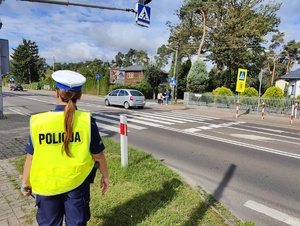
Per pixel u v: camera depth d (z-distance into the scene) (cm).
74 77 165
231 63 2959
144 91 3234
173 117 1340
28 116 1091
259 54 3159
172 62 3353
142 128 943
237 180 440
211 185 416
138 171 426
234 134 888
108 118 1174
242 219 309
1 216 274
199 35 2939
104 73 5378
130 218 276
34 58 7288
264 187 413
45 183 160
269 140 804
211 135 850
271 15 2873
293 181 442
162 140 744
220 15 2791
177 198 334
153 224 267
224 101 1859
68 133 156
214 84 3338
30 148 161
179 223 272
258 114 1673
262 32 2797
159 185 371
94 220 271
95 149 172
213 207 319
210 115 1559
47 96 2977
